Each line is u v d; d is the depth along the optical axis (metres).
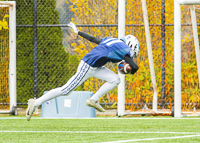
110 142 13.44
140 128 18.75
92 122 22.27
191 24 28.17
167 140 14.01
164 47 29.34
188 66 28.14
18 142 13.73
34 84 30.31
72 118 24.92
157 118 24.70
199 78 26.69
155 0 29.72
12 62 28.14
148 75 28.62
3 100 30.28
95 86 30.41
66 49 31.77
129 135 15.69
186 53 28.25
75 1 31.08
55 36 31.11
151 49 26.59
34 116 27.38
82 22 31.08
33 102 17.50
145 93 28.78
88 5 30.95
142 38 28.34
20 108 31.66
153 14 28.62
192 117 25.50
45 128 18.89
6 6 28.05
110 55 16.84
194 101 27.91
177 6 25.20
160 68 29.33
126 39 17.48
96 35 30.58
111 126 19.97
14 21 28.17
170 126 19.84
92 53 16.98
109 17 30.75
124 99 25.97
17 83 31.38
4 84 29.84
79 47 30.88
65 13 31.98
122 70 17.03
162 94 29.19
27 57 31.30
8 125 20.66
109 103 30.06
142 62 28.14
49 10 31.27
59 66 31.20
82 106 25.67
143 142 13.48
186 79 28.05
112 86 17.64
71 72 31.38
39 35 31.08
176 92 25.59
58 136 15.43
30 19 31.30
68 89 17.28
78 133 16.50
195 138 14.57
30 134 16.16
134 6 27.98
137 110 28.73
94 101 17.84
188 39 28.38
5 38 29.77
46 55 31.20
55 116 25.67
